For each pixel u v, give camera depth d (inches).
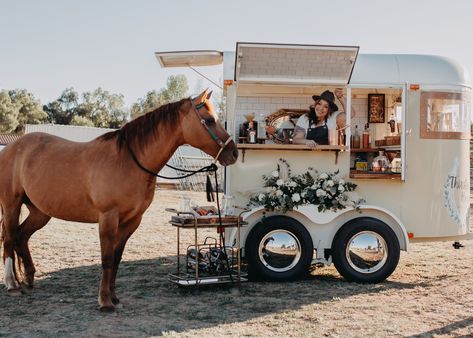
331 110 271.7
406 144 263.4
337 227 255.6
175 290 235.5
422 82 264.8
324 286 245.1
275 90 315.6
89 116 2987.2
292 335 173.0
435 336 172.9
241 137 273.4
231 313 198.8
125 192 197.2
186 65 291.0
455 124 269.0
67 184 205.9
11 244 224.8
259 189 257.3
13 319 188.2
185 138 207.3
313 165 261.0
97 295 223.8
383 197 262.8
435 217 265.3
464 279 261.9
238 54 242.8
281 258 248.5
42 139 224.2
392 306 210.7
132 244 369.1
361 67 265.0
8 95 2684.5
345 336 172.2
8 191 224.2
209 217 230.8
